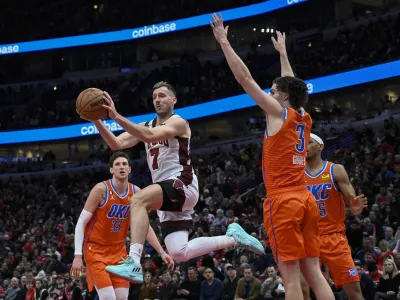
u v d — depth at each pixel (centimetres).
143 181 2467
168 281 1064
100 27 3173
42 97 3075
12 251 1914
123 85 3059
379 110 2278
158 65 3136
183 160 530
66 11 3484
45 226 2089
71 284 1216
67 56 3341
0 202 2444
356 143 1920
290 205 462
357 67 2170
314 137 630
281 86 482
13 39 3328
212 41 3142
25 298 1296
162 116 539
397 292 872
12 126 2956
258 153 2183
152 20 3102
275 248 471
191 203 529
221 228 1414
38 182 2742
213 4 3075
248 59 2712
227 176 2089
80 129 2855
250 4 2786
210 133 2864
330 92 2270
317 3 2625
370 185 1491
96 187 671
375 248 1057
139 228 490
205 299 1005
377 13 2506
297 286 461
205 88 2655
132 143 543
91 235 671
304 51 2595
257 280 976
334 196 630
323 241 629
